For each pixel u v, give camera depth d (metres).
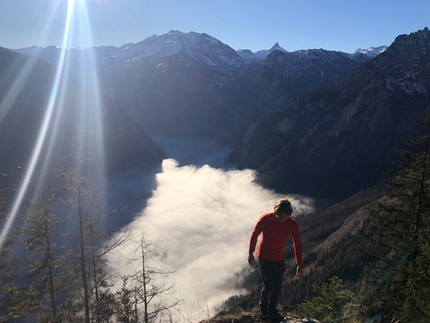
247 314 7.16
